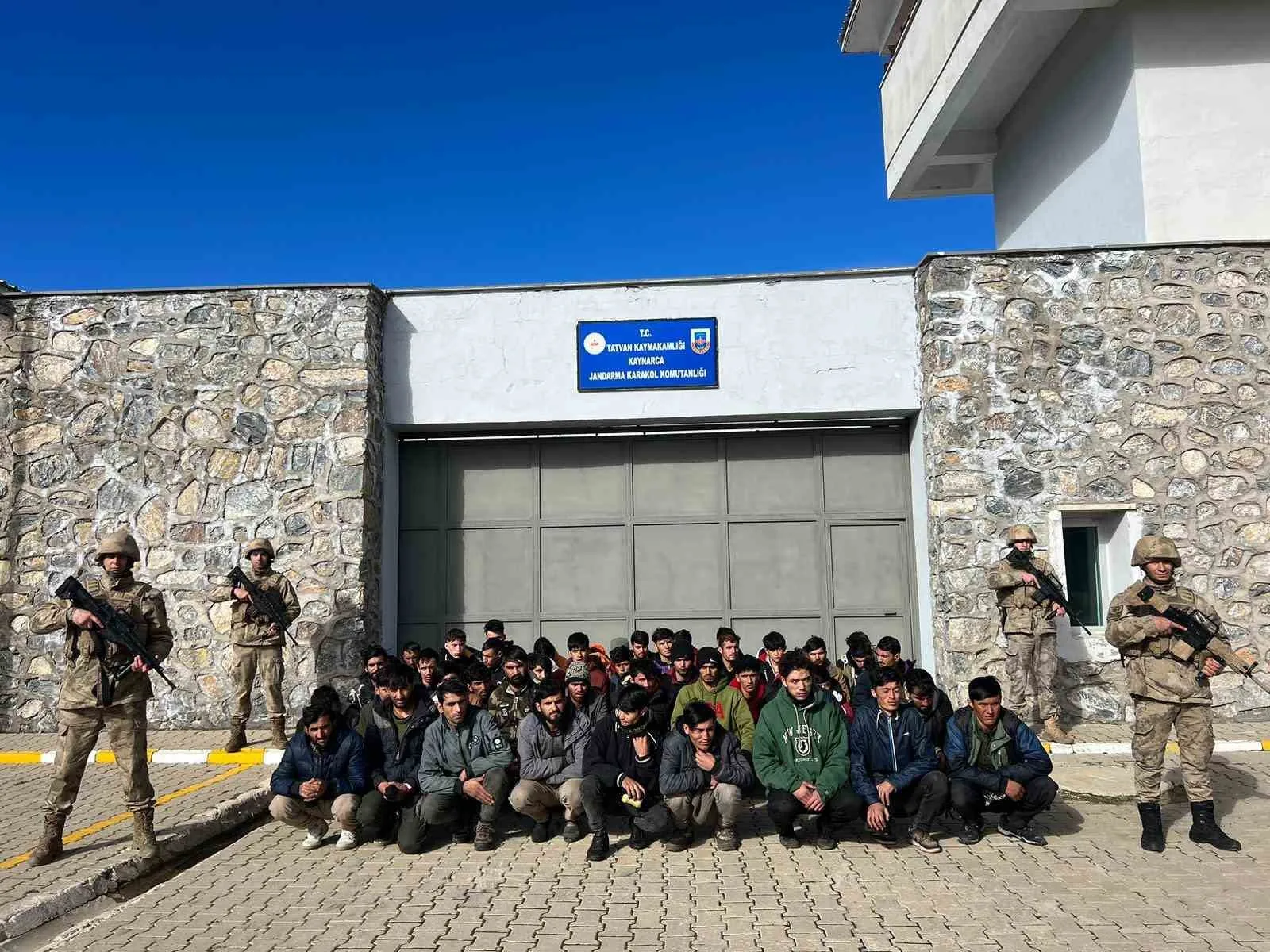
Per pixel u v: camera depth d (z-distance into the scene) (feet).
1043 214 41.06
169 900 16.02
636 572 33.01
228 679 30.04
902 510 32.71
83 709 17.57
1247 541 29.01
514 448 33.76
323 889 16.51
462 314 32.71
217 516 30.66
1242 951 13.23
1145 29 33.40
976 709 18.42
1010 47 39.06
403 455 34.01
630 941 13.97
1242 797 21.12
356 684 29.60
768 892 16.05
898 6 50.26
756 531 32.96
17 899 15.62
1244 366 29.71
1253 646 28.63
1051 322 30.09
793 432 33.01
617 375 32.12
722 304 32.24
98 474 31.01
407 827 18.60
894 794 18.62
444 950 13.73
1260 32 33.32
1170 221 32.45
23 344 31.58
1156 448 29.53
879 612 32.40
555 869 17.49
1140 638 18.04
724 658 22.63
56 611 17.94
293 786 18.85
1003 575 26.50
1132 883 16.11
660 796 18.65
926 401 30.89
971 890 15.93
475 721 19.48
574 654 25.14
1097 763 24.07
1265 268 30.07
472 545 33.45
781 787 18.26
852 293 32.04
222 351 31.35
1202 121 32.91
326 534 30.35
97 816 20.83
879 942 13.75
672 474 33.35
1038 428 29.71
